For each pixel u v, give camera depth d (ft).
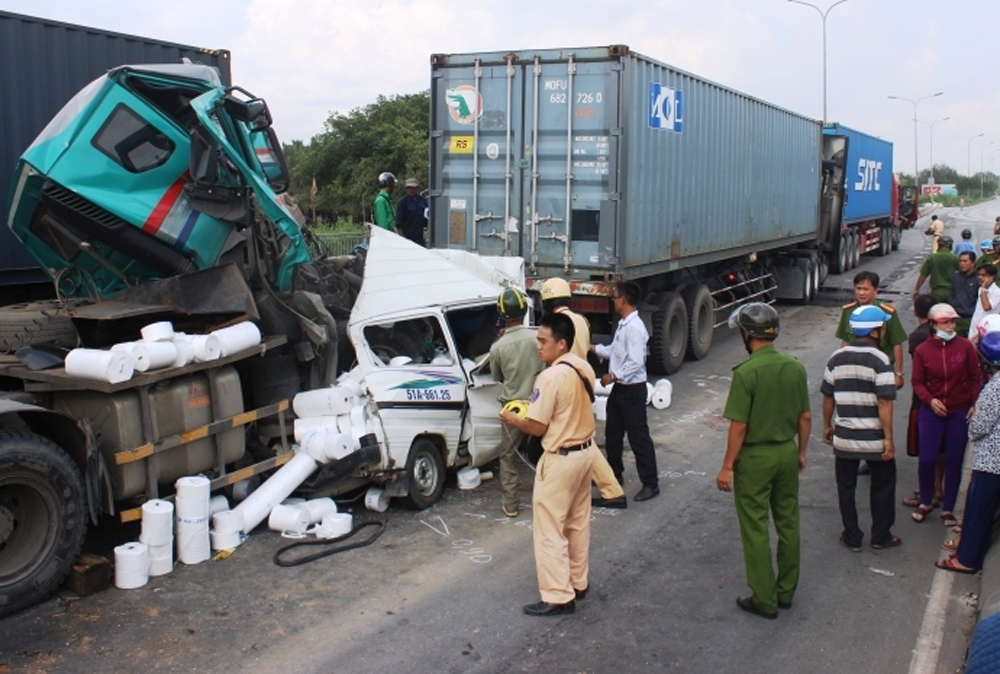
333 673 15.01
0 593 16.40
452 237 36.81
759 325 16.99
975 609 17.60
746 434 17.12
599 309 34.86
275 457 21.45
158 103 22.94
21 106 28.86
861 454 20.10
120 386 17.81
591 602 17.85
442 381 22.85
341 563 19.44
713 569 19.52
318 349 22.89
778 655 15.76
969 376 21.80
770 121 53.21
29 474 16.74
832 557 20.31
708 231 43.45
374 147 104.12
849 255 86.17
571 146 34.19
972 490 19.06
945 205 379.96
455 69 35.99
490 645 16.01
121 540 20.16
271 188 24.23
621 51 33.04
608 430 24.49
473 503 23.32
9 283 29.04
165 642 15.93
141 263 22.24
